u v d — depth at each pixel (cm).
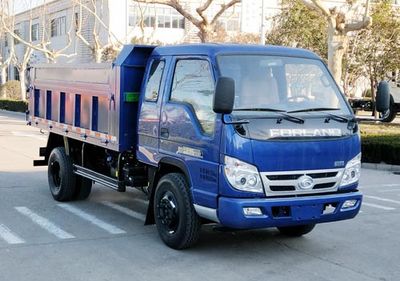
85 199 957
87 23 4097
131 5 4034
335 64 1861
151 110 709
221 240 724
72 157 923
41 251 657
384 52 2828
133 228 774
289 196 607
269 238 742
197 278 576
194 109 641
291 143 604
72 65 889
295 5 2933
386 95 665
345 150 641
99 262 621
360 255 678
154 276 579
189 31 3806
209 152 610
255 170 590
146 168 770
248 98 622
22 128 2331
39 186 1068
